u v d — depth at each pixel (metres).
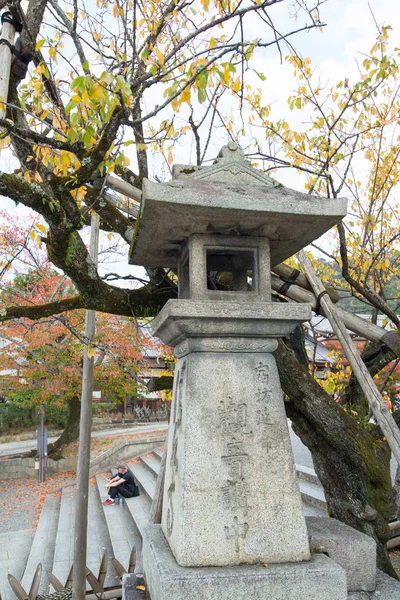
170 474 3.37
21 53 3.69
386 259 5.97
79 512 6.41
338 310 4.54
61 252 3.94
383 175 6.12
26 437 23.28
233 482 2.95
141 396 22.75
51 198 3.56
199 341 3.15
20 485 15.74
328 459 4.55
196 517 2.84
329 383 5.95
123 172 5.30
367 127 5.71
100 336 14.16
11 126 3.11
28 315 4.62
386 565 4.29
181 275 3.70
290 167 5.32
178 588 2.60
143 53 3.19
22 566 8.93
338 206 3.07
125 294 4.46
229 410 3.08
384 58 4.68
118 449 16.86
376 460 4.28
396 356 4.89
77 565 6.02
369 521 4.23
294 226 3.22
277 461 3.05
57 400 17.00
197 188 2.89
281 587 2.70
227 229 3.22
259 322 3.14
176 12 3.86
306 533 2.97
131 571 5.59
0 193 3.44
